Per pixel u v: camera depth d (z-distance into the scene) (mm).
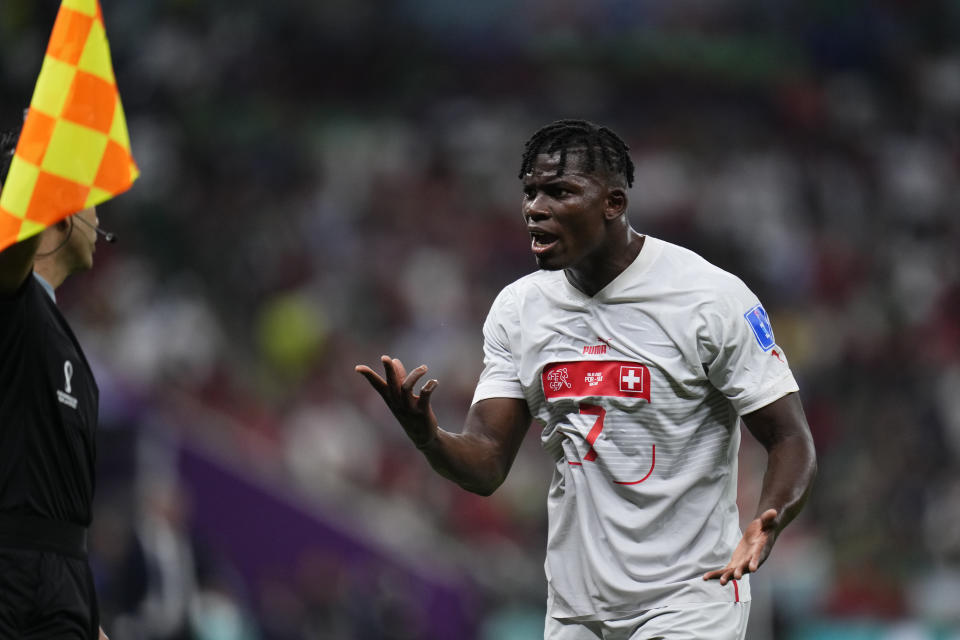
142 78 67875
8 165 12383
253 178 63812
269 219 59750
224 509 34188
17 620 11805
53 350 12414
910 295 64562
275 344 51156
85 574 12539
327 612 34844
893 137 78500
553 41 78688
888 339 60281
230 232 57750
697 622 13234
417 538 38219
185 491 33719
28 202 10781
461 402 50875
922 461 51688
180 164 63094
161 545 31578
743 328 13289
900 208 73250
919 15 85625
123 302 49281
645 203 67312
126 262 52750
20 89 65750
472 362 53094
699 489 13586
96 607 12688
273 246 57594
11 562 11820
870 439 52375
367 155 67812
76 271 13219
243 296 54781
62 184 10852
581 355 13672
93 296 49906
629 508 13500
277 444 43656
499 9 78875
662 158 71062
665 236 66250
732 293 13406
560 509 13984
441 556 38281
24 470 12023
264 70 72312
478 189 66125
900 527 46125
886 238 69938
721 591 13484
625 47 78938
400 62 76500
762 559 12031
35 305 12258
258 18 73812
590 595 13688
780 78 79625
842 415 54719
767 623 37406
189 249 55844
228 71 70750
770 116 77625
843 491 48188
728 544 13633
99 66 11016
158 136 64250
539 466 45969
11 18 67500
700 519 13508
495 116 73375
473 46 78062
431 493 43781
